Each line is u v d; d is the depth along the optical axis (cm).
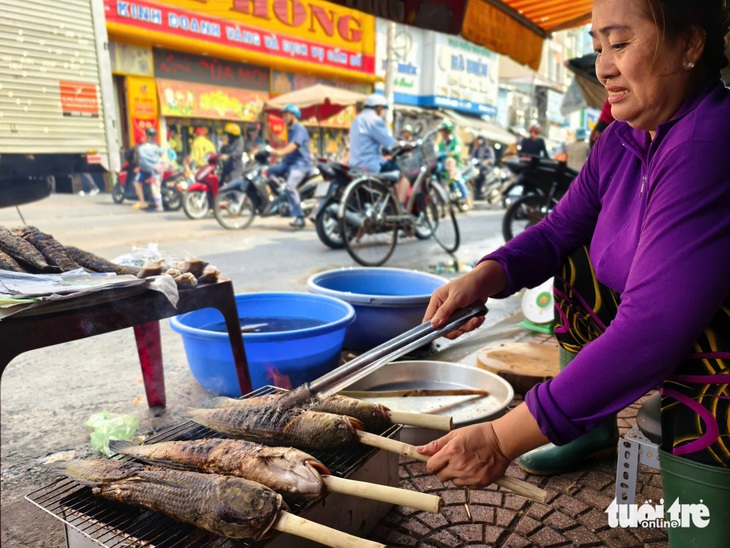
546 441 110
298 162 843
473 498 180
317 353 249
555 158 696
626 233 134
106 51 363
